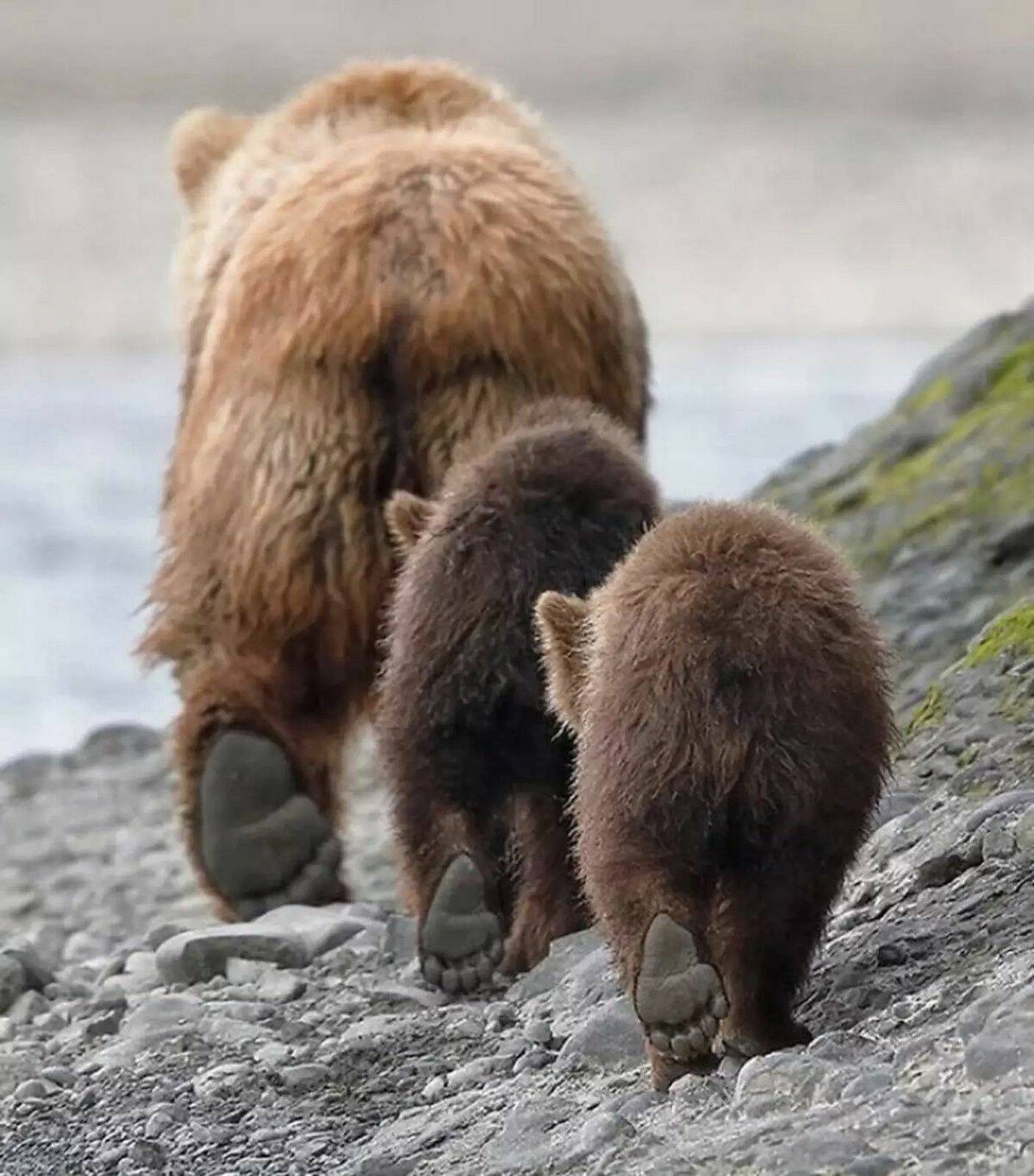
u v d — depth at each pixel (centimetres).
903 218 8775
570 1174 841
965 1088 805
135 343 6612
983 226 8656
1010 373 1884
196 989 1201
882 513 1769
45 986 1253
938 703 1264
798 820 892
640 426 1406
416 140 1362
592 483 1114
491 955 1109
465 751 1103
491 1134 913
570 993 1053
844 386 5244
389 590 1305
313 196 1327
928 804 1131
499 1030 1056
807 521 1048
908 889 1045
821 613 910
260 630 1331
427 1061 1032
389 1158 910
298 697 1346
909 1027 887
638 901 881
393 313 1282
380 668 1293
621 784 891
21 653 2941
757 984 902
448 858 1109
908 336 6950
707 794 885
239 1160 949
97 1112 1027
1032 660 1252
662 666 895
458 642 1092
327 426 1294
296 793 1342
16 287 7156
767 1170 783
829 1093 834
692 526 930
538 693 1091
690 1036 859
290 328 1296
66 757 2186
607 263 1348
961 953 952
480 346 1283
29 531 3694
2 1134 1011
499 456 1124
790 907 899
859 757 905
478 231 1298
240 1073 1035
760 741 888
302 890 1335
